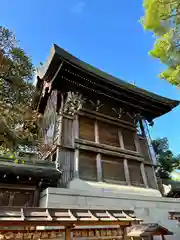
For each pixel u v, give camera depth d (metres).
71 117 12.09
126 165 12.30
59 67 11.37
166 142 24.03
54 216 5.43
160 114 16.22
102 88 13.05
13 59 8.27
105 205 9.23
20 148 10.84
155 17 8.00
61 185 9.48
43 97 14.83
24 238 5.09
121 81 13.47
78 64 11.46
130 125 14.49
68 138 11.18
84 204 8.73
